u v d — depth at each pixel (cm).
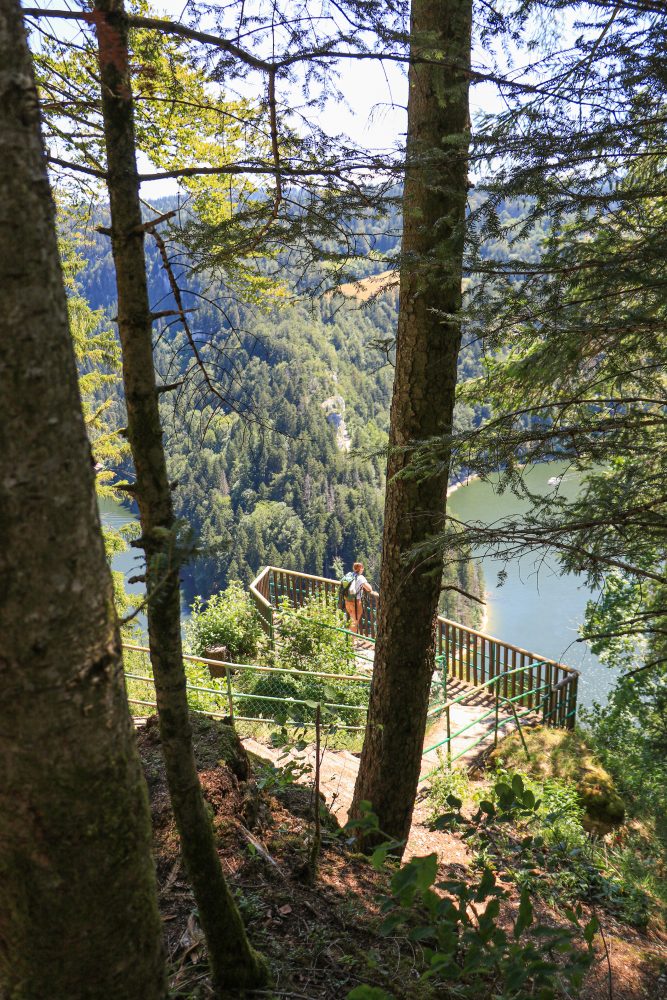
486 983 292
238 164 293
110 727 127
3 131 105
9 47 105
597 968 485
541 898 512
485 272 363
